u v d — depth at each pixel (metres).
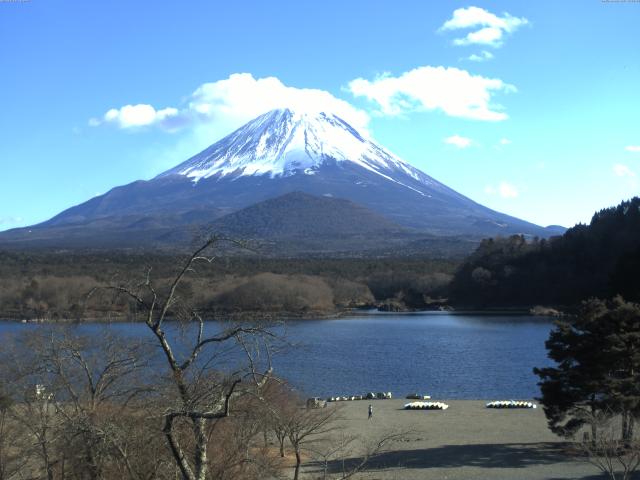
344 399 59.16
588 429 42.06
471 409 53.34
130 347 23.67
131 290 17.19
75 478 18.17
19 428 22.78
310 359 81.56
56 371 21.73
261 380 19.17
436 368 77.38
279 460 28.72
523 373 74.00
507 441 40.28
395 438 35.34
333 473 31.31
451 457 35.66
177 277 16.53
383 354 88.06
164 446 17.89
